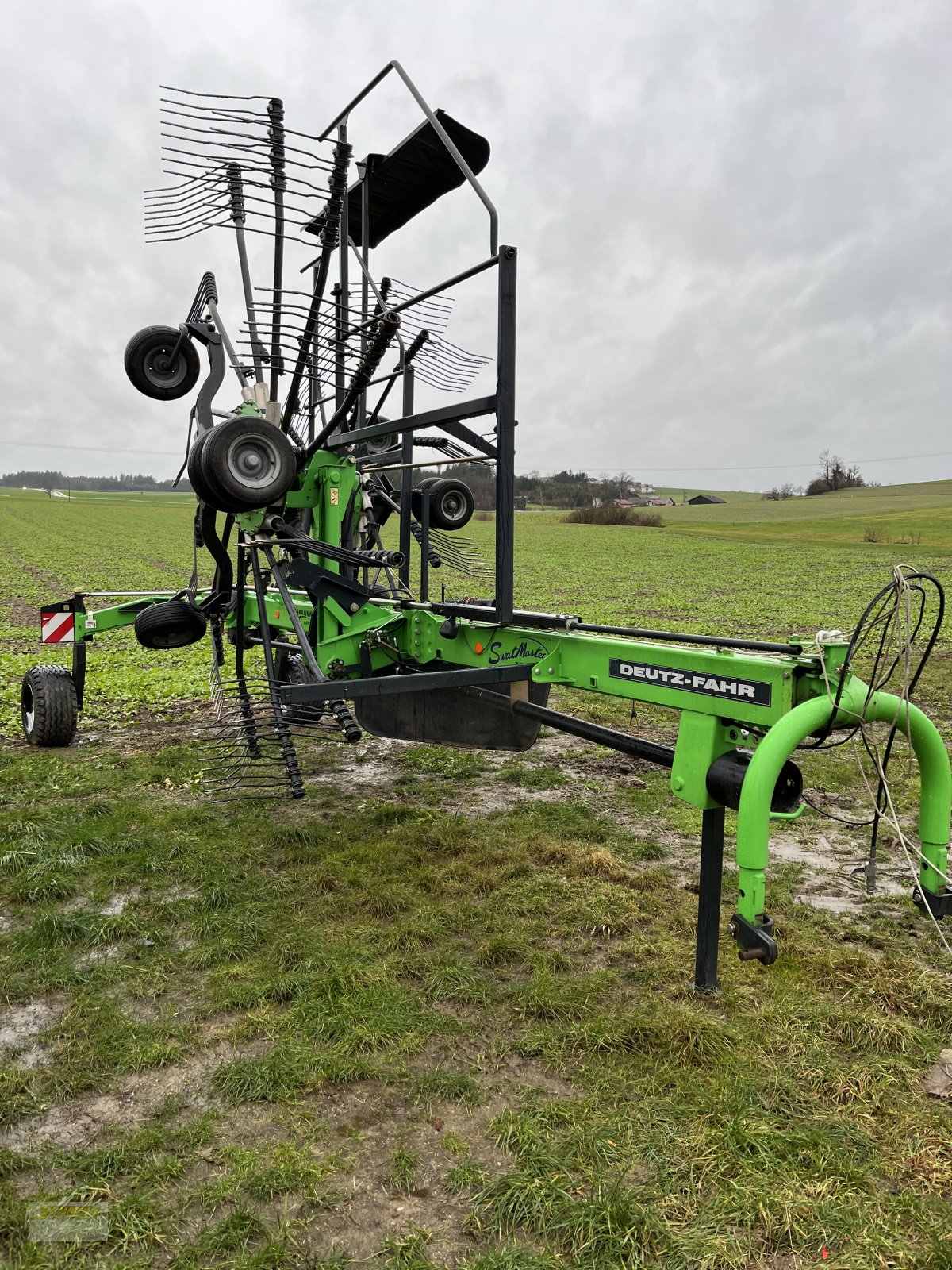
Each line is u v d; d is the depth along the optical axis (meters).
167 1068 3.37
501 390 4.36
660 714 9.87
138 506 108.44
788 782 3.51
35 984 3.93
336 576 5.76
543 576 34.16
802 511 97.56
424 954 4.21
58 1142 2.96
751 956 3.15
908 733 3.47
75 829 5.74
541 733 8.95
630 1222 2.56
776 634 17.22
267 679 5.69
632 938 4.36
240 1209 2.62
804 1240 2.53
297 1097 3.19
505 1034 3.58
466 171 4.57
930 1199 2.69
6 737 8.47
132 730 8.77
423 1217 2.64
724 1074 3.27
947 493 117.81
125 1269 2.44
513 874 5.15
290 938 4.34
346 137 6.13
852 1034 3.51
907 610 3.31
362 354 5.02
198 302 6.54
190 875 5.10
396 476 8.12
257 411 5.46
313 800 6.69
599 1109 3.09
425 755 7.98
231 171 5.25
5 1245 2.51
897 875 5.25
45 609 8.09
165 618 7.25
